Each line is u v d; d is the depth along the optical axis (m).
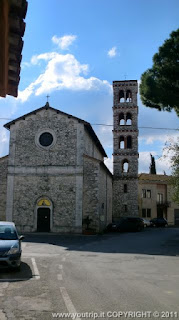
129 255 16.47
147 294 8.35
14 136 32.81
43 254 16.53
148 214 57.81
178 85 18.77
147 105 20.98
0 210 31.98
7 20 3.59
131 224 37.97
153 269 12.39
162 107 20.20
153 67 19.67
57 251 17.84
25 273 11.30
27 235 28.03
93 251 18.03
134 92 47.41
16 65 4.55
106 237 27.45
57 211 30.95
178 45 18.45
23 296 8.12
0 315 6.57
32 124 32.81
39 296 8.11
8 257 11.33
